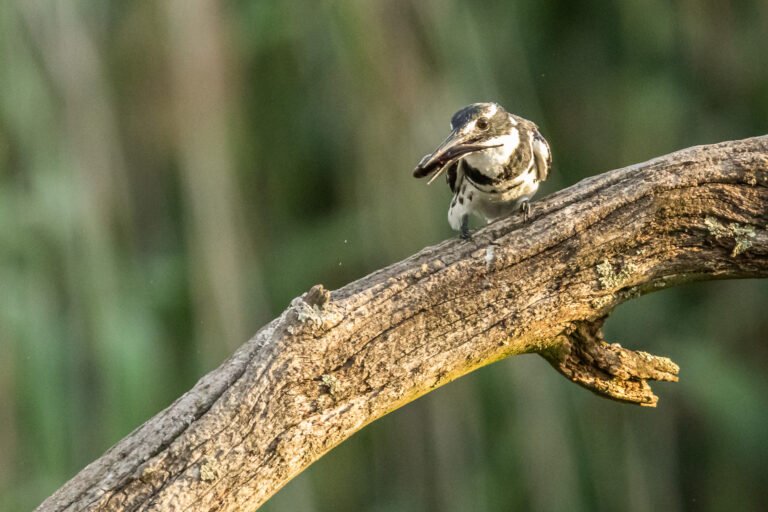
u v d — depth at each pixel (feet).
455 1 43.32
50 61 42.78
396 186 42.63
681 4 50.39
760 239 20.43
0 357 40.65
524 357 45.47
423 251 19.58
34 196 42.16
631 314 51.39
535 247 19.63
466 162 23.25
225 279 45.32
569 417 46.83
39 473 40.70
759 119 50.26
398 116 42.29
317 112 46.42
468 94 42.63
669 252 20.59
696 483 52.80
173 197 46.50
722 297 52.60
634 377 21.07
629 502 47.85
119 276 43.73
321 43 44.88
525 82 47.70
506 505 45.16
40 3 42.63
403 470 45.65
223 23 45.39
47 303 41.78
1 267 41.47
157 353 44.57
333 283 48.21
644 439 50.55
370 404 18.65
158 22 44.29
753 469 52.06
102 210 43.37
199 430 17.44
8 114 42.09
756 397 51.39
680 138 50.31
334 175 47.98
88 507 17.07
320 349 18.10
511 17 48.19
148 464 17.25
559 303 19.99
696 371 51.31
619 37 51.01
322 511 47.83
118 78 44.50
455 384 44.88
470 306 19.38
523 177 23.25
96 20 44.04
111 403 41.93
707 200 20.39
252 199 48.26
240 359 18.02
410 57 42.39
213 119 45.34
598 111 50.88
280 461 17.89
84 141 43.14
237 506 17.69
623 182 20.25
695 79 50.62
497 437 45.62
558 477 45.11
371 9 42.47
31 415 40.81
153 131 45.19
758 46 50.08
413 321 18.94
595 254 20.08
